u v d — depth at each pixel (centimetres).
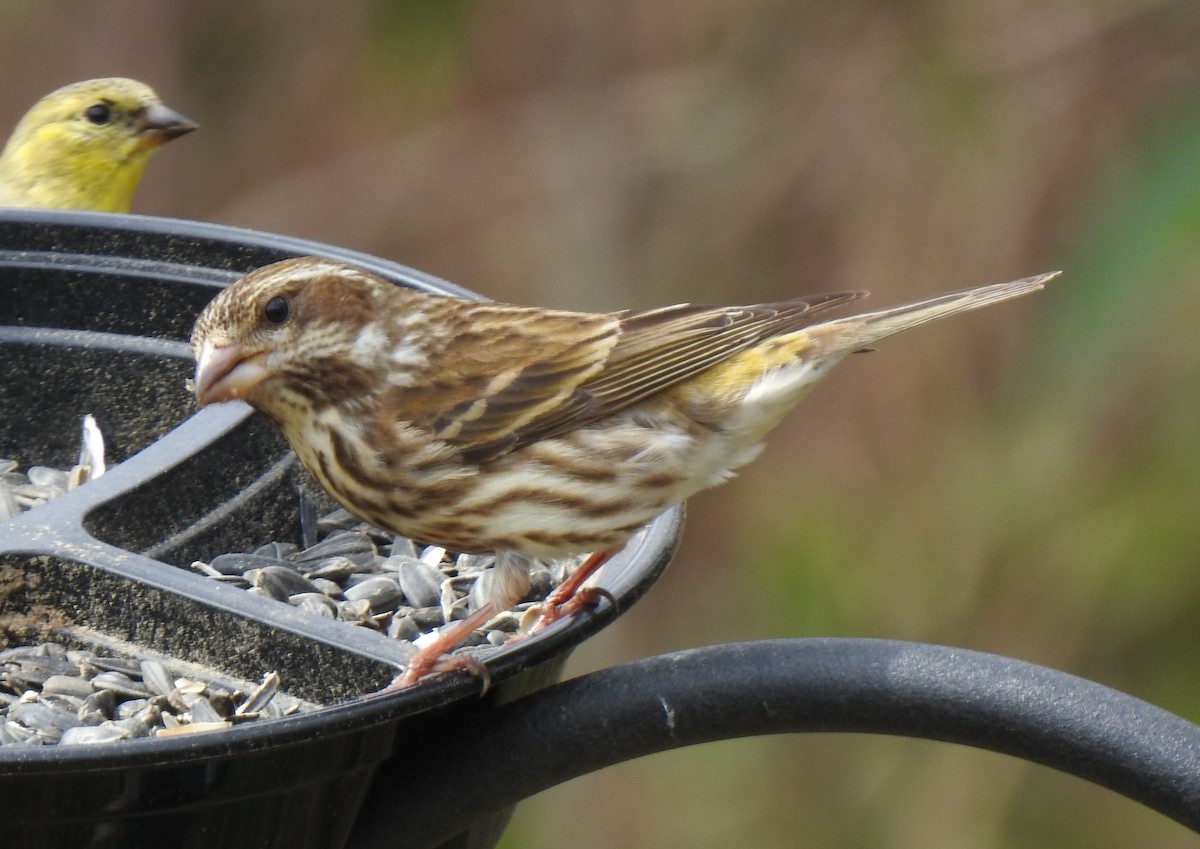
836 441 1380
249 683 676
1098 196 1192
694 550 1455
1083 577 1258
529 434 715
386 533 803
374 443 711
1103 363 1125
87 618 696
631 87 1566
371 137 1653
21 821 554
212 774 564
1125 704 626
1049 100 1370
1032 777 1292
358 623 735
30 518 716
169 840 575
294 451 746
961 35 1391
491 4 1571
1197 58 1348
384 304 719
